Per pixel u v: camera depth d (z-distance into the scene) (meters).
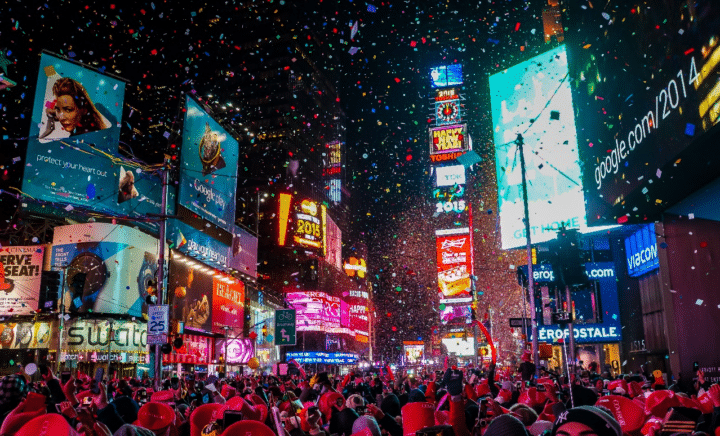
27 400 3.73
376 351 120.12
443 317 81.88
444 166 114.75
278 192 93.06
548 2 63.41
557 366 38.53
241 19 115.94
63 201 40.12
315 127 122.38
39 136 39.81
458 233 84.12
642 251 32.84
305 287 88.12
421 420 5.05
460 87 118.50
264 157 106.31
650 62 23.36
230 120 109.56
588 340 33.19
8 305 37.81
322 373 13.63
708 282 25.52
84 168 41.66
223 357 56.19
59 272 39.03
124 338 40.59
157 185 47.66
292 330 42.06
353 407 7.70
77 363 38.41
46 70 18.17
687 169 22.58
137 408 7.78
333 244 106.44
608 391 10.15
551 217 40.59
